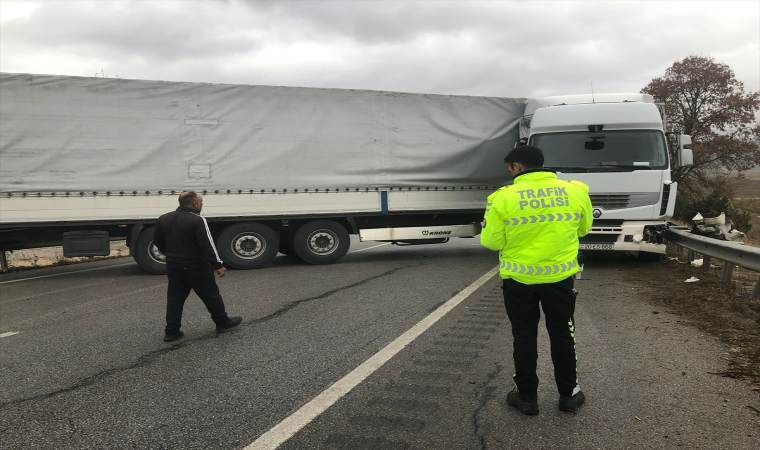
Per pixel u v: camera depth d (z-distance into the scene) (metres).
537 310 3.55
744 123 31.92
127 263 12.59
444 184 11.41
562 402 3.52
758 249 6.59
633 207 9.34
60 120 9.19
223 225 10.41
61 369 4.61
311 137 10.50
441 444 3.12
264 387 4.08
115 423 3.49
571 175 9.54
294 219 10.75
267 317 6.39
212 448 3.13
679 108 33.22
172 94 9.73
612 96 10.54
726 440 3.09
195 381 4.25
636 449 3.01
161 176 9.70
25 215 9.10
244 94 10.11
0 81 8.95
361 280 8.92
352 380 4.18
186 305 7.23
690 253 9.80
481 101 11.62
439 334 5.47
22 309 7.24
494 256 12.02
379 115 10.91
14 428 3.44
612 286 7.88
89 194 9.37
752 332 5.20
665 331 5.39
